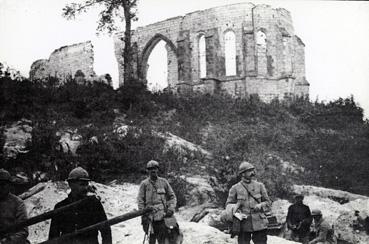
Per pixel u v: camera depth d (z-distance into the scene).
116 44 42.12
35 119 17.59
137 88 24.48
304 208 10.70
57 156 14.76
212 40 36.50
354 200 15.45
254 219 7.55
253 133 22.98
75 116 19.66
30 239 9.49
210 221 11.67
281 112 27.97
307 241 10.43
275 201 14.41
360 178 19.86
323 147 23.38
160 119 22.39
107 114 20.31
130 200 12.45
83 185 5.45
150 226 7.43
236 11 36.28
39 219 5.06
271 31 35.66
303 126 27.00
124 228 10.16
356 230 11.42
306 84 36.53
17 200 5.88
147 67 41.34
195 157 17.55
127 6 28.75
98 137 16.61
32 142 15.27
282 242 9.51
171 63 40.34
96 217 5.37
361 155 22.16
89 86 23.48
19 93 19.02
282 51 35.53
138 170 15.36
